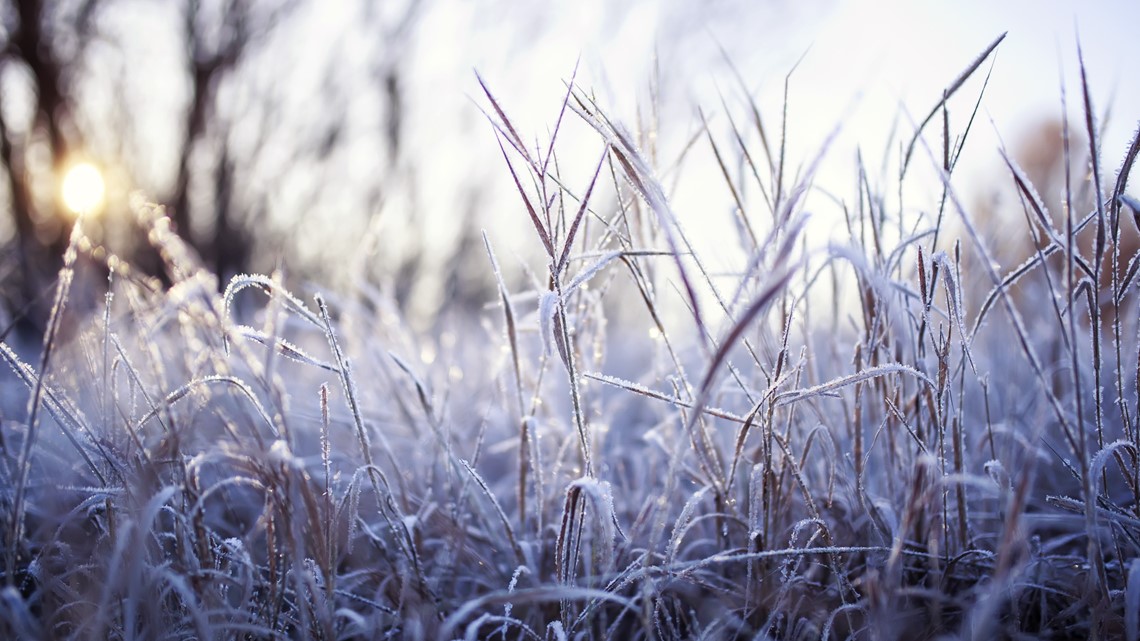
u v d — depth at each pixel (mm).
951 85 875
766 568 927
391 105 3646
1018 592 914
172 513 896
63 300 888
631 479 1223
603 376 920
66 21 3506
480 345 1852
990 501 1055
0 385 1277
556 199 924
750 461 970
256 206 3887
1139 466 882
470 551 1002
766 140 957
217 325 894
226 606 877
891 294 864
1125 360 1263
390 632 900
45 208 3312
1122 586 906
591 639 889
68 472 984
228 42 3799
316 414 1239
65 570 956
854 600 942
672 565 873
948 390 916
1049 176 1301
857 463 943
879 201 1001
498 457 1393
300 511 893
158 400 965
